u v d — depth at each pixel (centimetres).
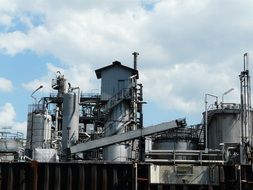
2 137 6806
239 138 5759
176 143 6138
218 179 4397
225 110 5831
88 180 4428
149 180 4372
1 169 4531
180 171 4462
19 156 5800
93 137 6575
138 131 5356
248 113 5216
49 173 4472
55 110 7669
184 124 5344
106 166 4438
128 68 6372
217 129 5853
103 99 6319
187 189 4409
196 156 5125
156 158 5159
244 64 5178
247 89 5134
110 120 5988
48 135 6688
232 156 4841
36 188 4444
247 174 4400
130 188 4372
